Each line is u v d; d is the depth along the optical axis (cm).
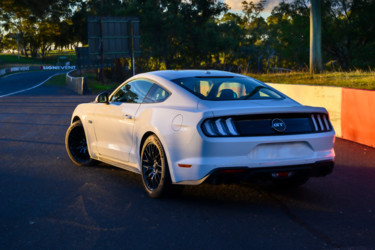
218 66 6625
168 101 462
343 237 353
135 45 3262
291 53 3183
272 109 411
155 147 461
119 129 529
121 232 371
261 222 391
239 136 401
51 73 8644
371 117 773
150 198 472
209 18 6309
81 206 447
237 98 451
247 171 404
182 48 6312
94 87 3509
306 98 996
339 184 529
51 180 559
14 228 385
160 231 372
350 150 745
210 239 352
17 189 518
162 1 5903
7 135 980
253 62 6956
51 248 339
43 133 1005
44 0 5869
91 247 339
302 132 421
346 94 848
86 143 641
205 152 401
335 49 3092
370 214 412
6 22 7544
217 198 469
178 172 425
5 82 5312
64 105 1852
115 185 530
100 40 3161
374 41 2958
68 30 6762
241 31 6881
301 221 393
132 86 542
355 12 2844
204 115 402
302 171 428
